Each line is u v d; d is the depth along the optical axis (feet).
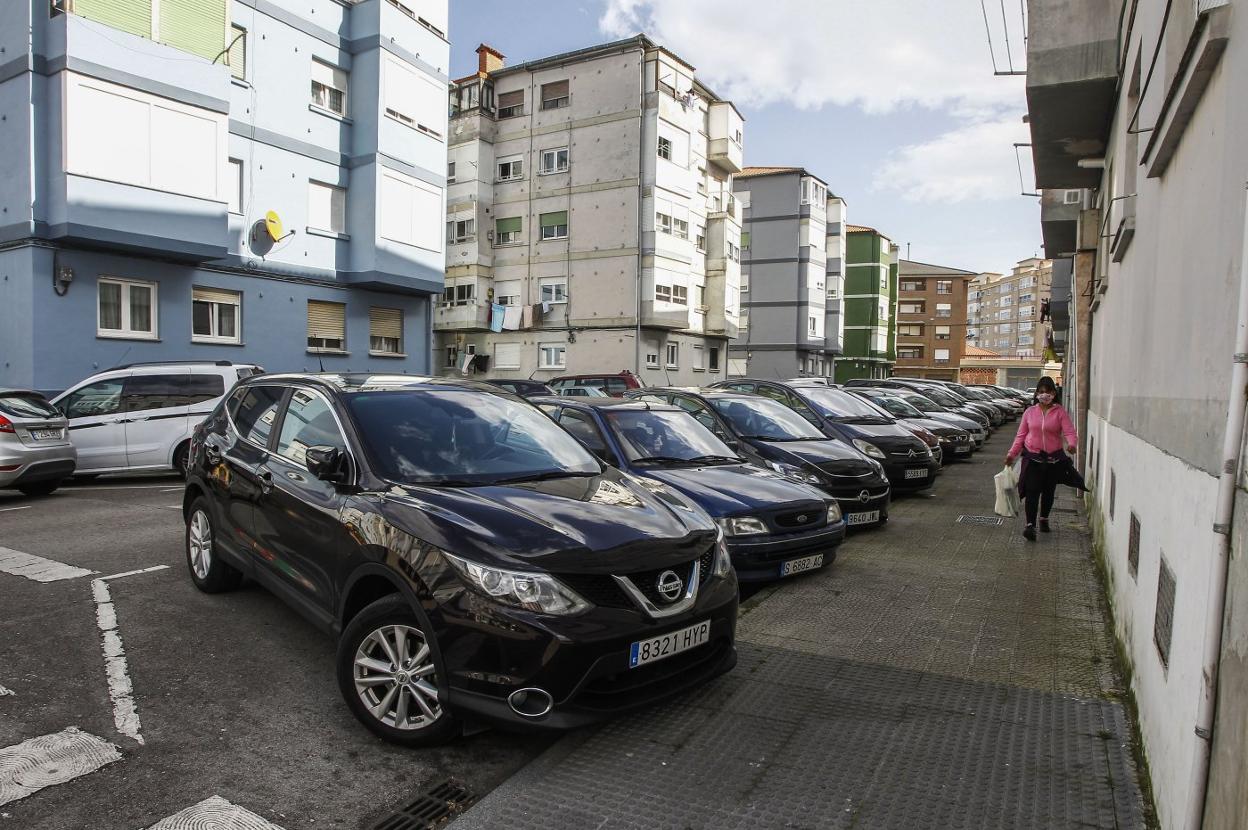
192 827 9.64
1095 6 26.43
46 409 33.94
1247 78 8.14
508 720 10.57
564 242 110.73
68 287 47.96
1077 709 13.32
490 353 116.88
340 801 10.37
